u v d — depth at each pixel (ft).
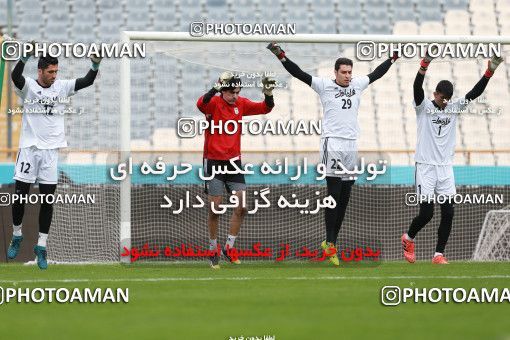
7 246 135.54
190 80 204.23
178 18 235.40
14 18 231.30
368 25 241.96
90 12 234.38
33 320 74.74
